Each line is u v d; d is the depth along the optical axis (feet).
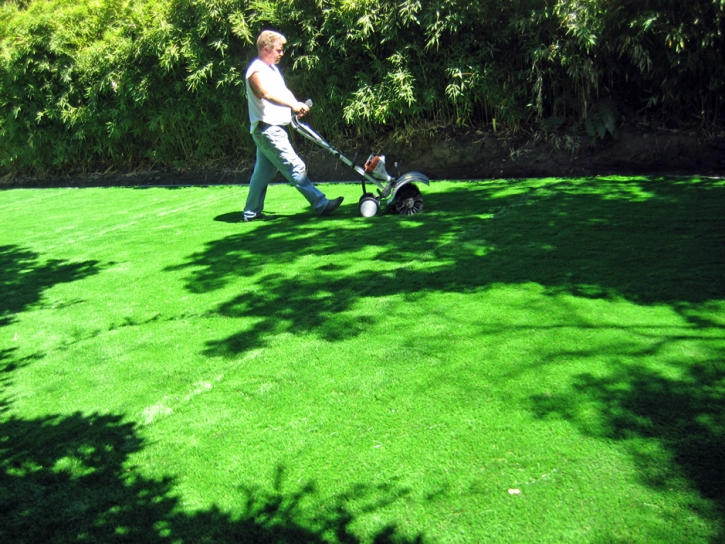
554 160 26.99
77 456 9.32
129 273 17.79
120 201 30.12
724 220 17.17
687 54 24.63
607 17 24.94
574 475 8.00
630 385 9.82
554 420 9.14
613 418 9.05
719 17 23.91
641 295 12.96
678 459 8.10
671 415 8.99
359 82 29.40
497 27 27.50
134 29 34.12
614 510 7.38
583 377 10.17
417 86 28.86
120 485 8.59
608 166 26.03
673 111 26.27
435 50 28.19
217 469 8.74
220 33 31.58
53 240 22.65
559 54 26.03
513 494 7.77
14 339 13.85
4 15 38.27
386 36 28.22
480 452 8.60
